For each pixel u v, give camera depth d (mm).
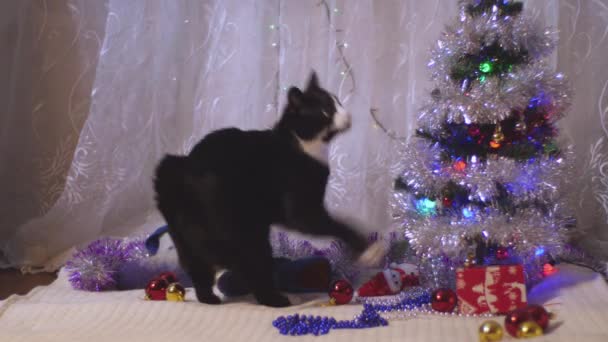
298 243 2244
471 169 1800
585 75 2508
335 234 1846
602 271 2205
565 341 1426
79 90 2701
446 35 1897
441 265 1920
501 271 1702
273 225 1874
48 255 2549
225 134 1844
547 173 1804
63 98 2713
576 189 2504
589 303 1766
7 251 2543
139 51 2672
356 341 1495
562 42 2494
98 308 1754
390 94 2652
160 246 2229
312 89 1885
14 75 2670
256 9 2648
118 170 2670
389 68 2645
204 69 2689
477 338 1489
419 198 1944
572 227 2373
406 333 1548
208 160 1768
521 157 1832
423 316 1707
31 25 2664
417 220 1885
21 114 2699
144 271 2143
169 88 2711
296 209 1791
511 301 1694
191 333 1570
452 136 1891
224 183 1735
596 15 2498
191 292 2037
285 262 2043
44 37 2674
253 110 2666
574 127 2512
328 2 2596
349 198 2598
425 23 2547
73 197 2586
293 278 1979
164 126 2719
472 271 1712
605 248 2449
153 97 2699
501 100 1752
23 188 2727
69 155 2732
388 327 1599
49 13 2668
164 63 2705
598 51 2500
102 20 2691
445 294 1710
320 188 1825
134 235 2574
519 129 1819
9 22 2693
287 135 1830
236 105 2666
